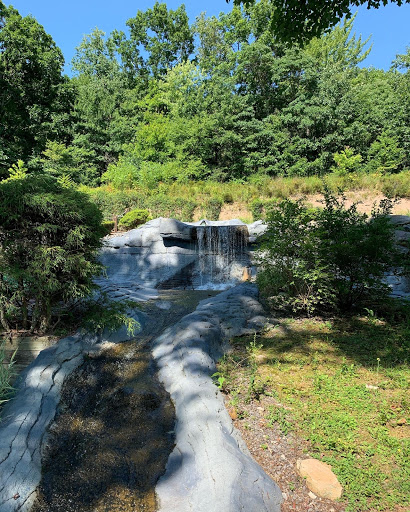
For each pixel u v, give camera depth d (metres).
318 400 3.73
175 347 4.94
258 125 24.95
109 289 9.12
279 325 6.03
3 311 4.91
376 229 6.12
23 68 24.17
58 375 4.30
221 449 2.93
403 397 3.72
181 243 11.71
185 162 23.95
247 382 4.13
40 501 2.80
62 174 23.27
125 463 3.18
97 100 32.06
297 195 18.23
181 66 32.38
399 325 5.73
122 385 4.42
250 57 25.36
